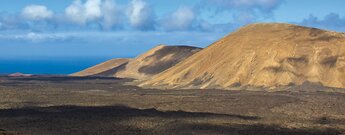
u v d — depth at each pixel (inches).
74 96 4879.4
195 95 4862.2
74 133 2667.3
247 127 2874.0
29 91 5462.6
